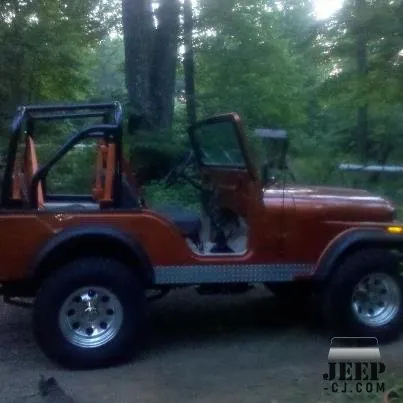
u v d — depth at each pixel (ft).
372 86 38.70
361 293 22.98
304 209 22.57
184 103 61.72
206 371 20.57
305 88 62.64
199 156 26.09
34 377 20.21
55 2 48.52
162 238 21.48
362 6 35.96
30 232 20.76
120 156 21.66
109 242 21.06
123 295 20.93
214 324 25.31
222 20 55.47
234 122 22.48
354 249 23.20
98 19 51.90
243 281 22.20
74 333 20.85
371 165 51.19
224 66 60.03
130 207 21.94
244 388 19.16
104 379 20.06
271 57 61.26
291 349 22.48
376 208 23.34
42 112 23.15
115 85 74.08
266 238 22.33
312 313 26.55
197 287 22.89
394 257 23.02
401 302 23.15
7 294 21.80
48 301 20.56
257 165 22.38
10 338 23.68
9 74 44.93
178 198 34.17
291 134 55.72
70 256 21.34
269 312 26.78
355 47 38.50
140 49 49.26
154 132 45.98
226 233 23.67
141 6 49.26
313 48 39.73
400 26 35.19
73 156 35.19
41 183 23.36
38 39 45.60
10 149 21.72
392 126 55.36
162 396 18.72
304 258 22.65
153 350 22.52
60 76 49.47
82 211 21.08
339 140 57.57
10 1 45.29
